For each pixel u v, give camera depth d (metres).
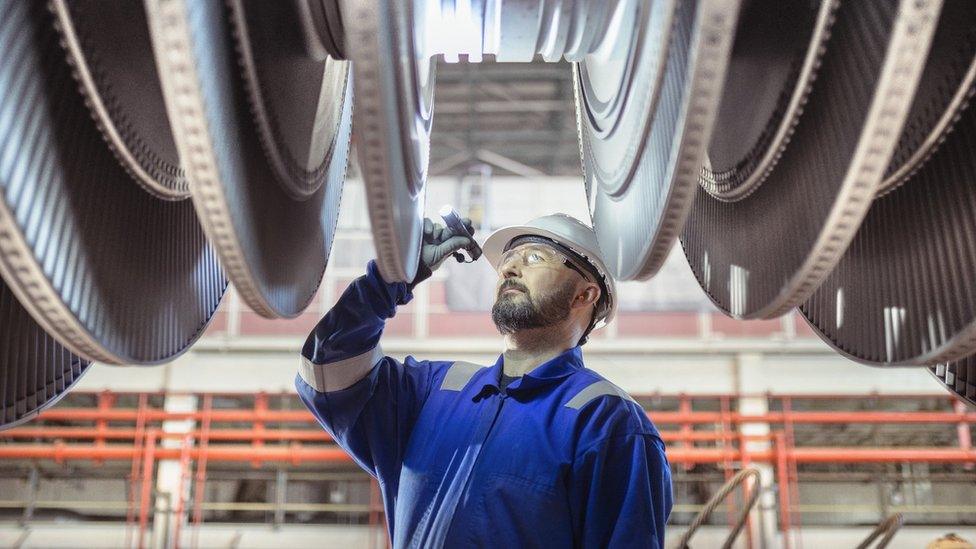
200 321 2.59
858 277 2.47
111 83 2.00
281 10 2.08
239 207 1.85
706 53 1.59
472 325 10.03
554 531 2.29
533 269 2.65
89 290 1.93
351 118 2.94
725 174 2.45
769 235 2.18
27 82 1.72
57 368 2.55
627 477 2.33
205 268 2.62
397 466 2.65
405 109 1.77
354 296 2.53
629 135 2.09
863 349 2.45
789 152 2.09
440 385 2.66
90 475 10.76
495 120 16.67
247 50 1.89
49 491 10.68
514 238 2.80
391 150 1.72
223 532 9.73
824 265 1.92
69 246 1.85
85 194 1.94
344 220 10.45
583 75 2.64
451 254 2.59
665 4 1.70
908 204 2.27
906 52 1.58
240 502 10.95
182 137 1.65
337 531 9.92
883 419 9.51
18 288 1.77
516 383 2.50
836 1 1.83
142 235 2.22
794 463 9.54
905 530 9.98
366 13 1.57
